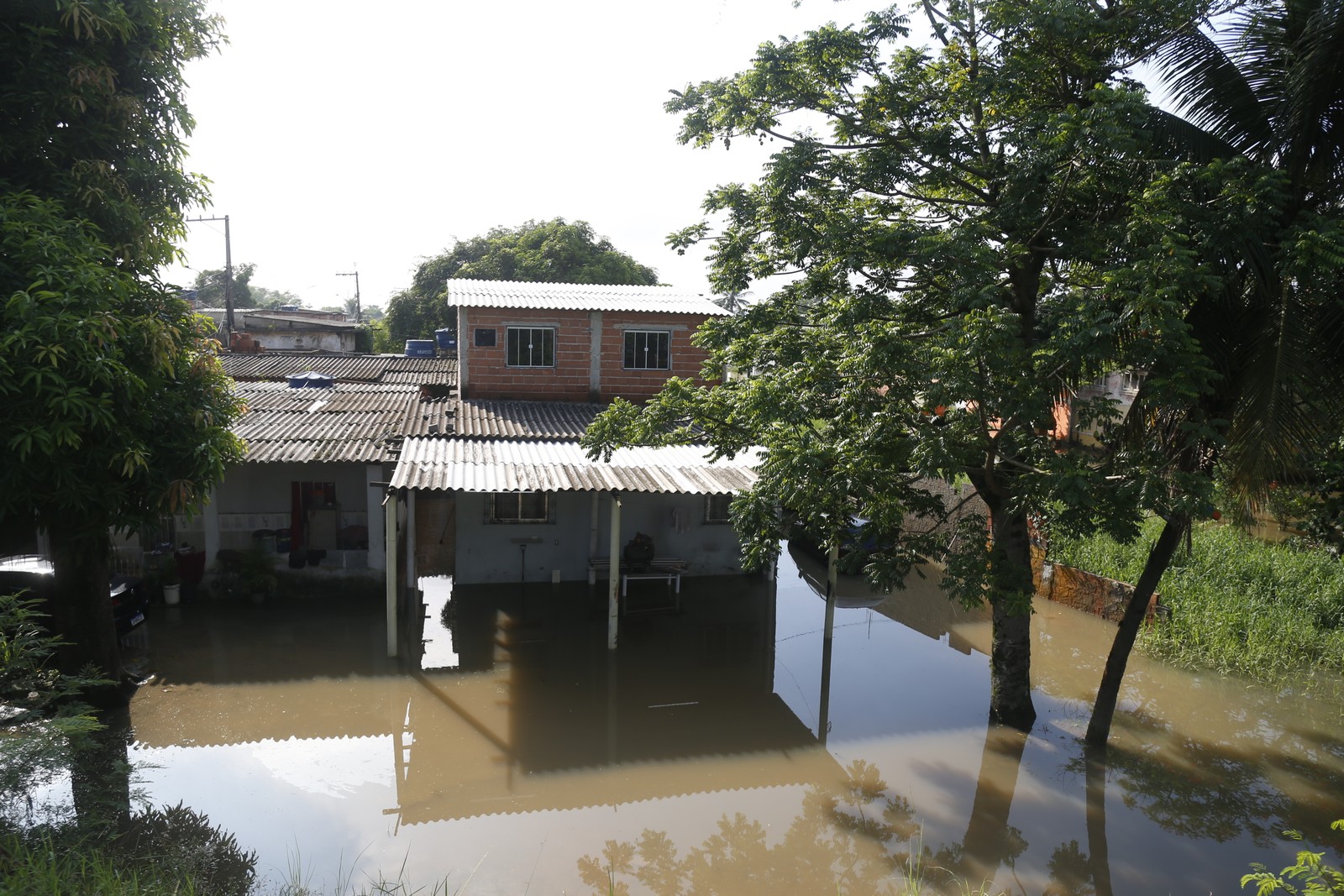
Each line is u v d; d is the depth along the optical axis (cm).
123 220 876
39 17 820
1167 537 962
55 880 570
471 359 1884
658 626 1485
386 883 742
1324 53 750
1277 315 757
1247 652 1277
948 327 815
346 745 1018
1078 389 934
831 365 903
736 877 775
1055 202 861
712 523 1772
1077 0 841
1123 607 1453
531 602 1581
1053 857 816
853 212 1036
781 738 1072
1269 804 916
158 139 920
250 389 2059
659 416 1020
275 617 1442
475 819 862
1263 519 1788
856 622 1559
